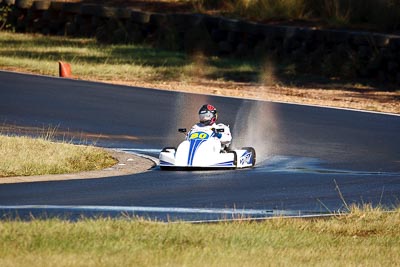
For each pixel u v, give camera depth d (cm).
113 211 4225
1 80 9800
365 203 4669
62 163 5516
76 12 14938
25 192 4675
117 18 14412
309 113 8356
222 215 4206
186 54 13138
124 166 5734
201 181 5212
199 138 5722
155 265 3064
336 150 6631
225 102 8869
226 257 3266
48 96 8869
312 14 13312
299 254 3422
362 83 11069
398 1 12469
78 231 3516
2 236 3353
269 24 13050
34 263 2994
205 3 14500
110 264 3036
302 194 4872
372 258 3509
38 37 14712
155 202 4503
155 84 10119
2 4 15775
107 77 10656
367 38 11350
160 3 15012
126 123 7638
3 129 7125
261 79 11175
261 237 3659
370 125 7775
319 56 11825
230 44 13012
